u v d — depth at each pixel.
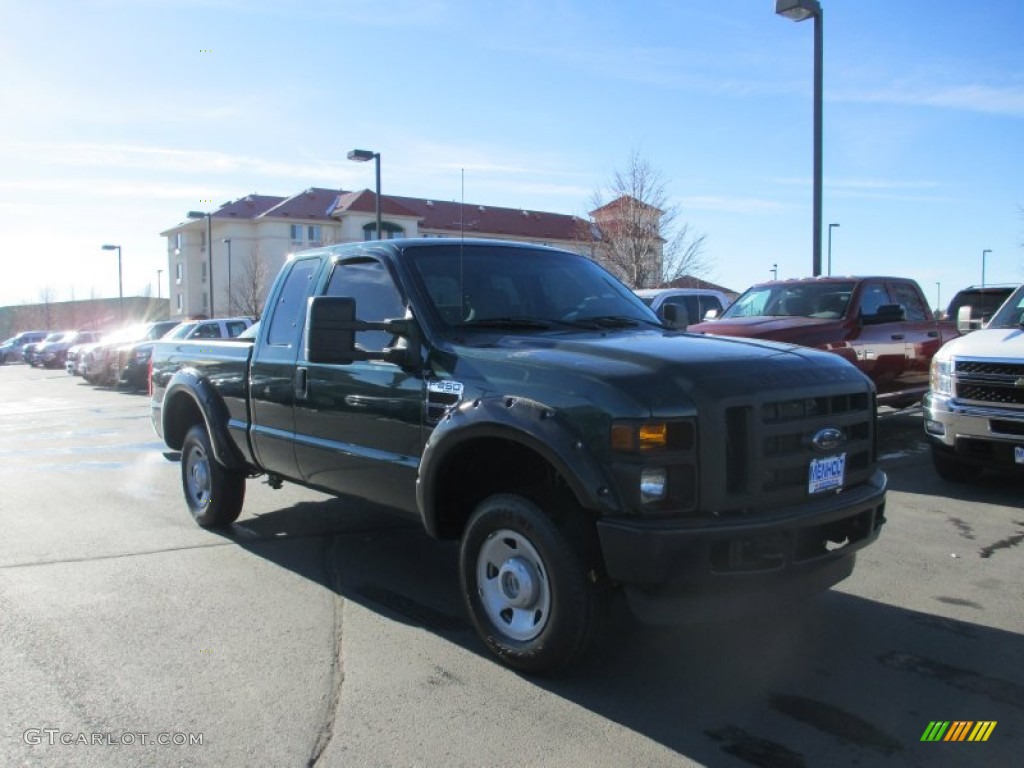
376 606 4.68
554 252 5.27
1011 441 6.64
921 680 3.72
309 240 70.06
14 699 3.54
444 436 3.83
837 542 3.88
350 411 4.64
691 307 14.27
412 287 4.43
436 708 3.45
